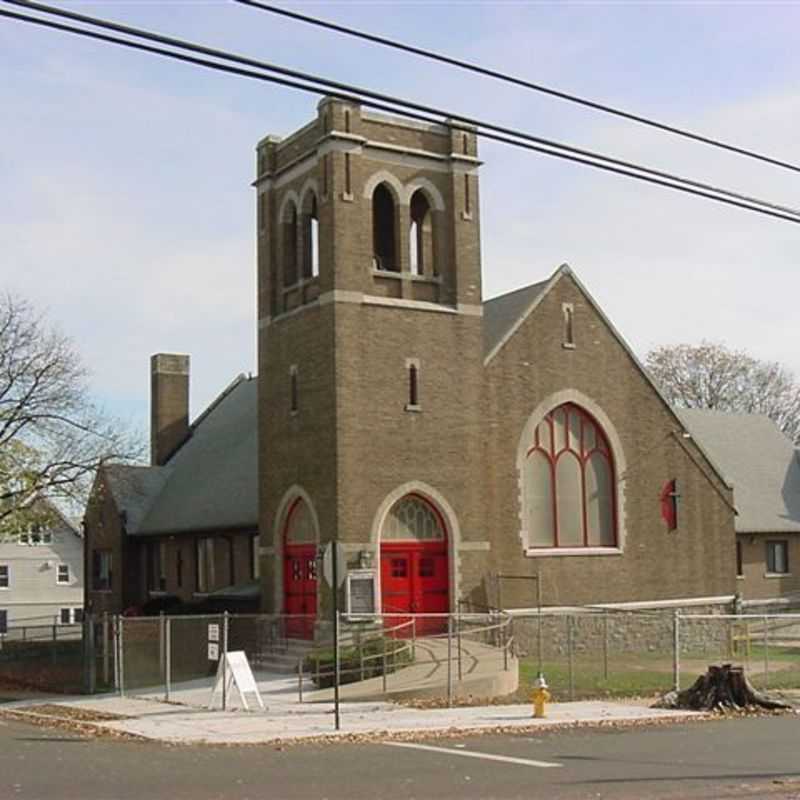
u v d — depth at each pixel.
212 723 24.89
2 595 80.75
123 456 48.03
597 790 15.91
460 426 37.94
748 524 50.62
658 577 42.81
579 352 41.81
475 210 38.94
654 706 27.50
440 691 28.56
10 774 17.64
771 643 46.34
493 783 16.55
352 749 20.67
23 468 46.34
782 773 17.47
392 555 36.69
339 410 35.75
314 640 35.41
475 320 38.59
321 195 37.00
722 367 83.31
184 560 50.16
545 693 26.16
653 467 43.25
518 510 39.62
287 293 39.12
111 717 26.98
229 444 52.09
